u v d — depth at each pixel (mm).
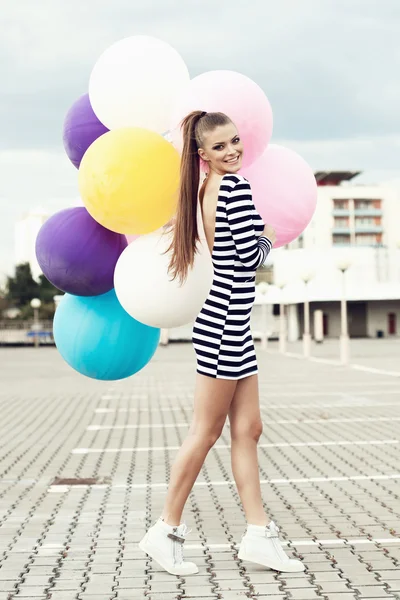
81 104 4934
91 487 7285
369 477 7527
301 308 64750
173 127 4477
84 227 4555
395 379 20797
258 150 4547
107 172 4172
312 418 12453
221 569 4504
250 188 4355
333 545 5043
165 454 9188
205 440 4250
